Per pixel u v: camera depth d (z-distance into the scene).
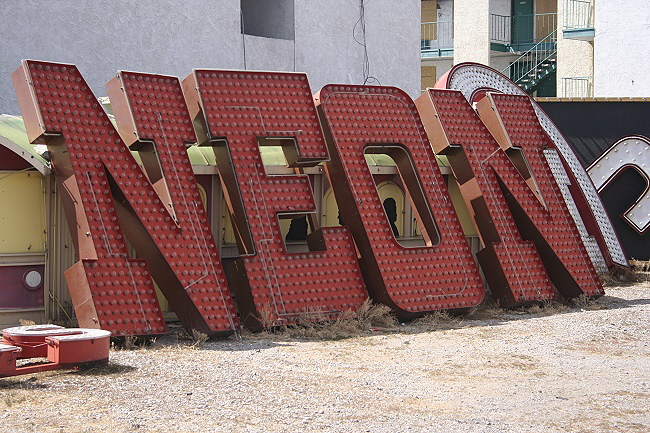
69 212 11.93
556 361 10.77
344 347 11.60
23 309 12.30
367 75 27.47
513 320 13.96
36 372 9.39
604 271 18.44
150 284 11.73
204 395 8.73
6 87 19.36
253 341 12.02
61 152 11.93
